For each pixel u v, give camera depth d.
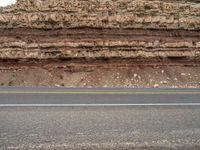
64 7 21.19
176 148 3.82
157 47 20.97
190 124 5.09
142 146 3.85
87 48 20.03
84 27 20.77
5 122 4.92
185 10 23.11
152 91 11.68
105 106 6.82
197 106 7.03
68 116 5.51
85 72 19.16
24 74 18.42
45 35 20.33
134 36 21.12
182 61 21.19
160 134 4.41
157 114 5.88
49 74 18.69
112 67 19.64
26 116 5.43
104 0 22.06
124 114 5.82
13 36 19.91
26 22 20.53
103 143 3.92
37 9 21.03
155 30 21.88
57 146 3.75
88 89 12.55
